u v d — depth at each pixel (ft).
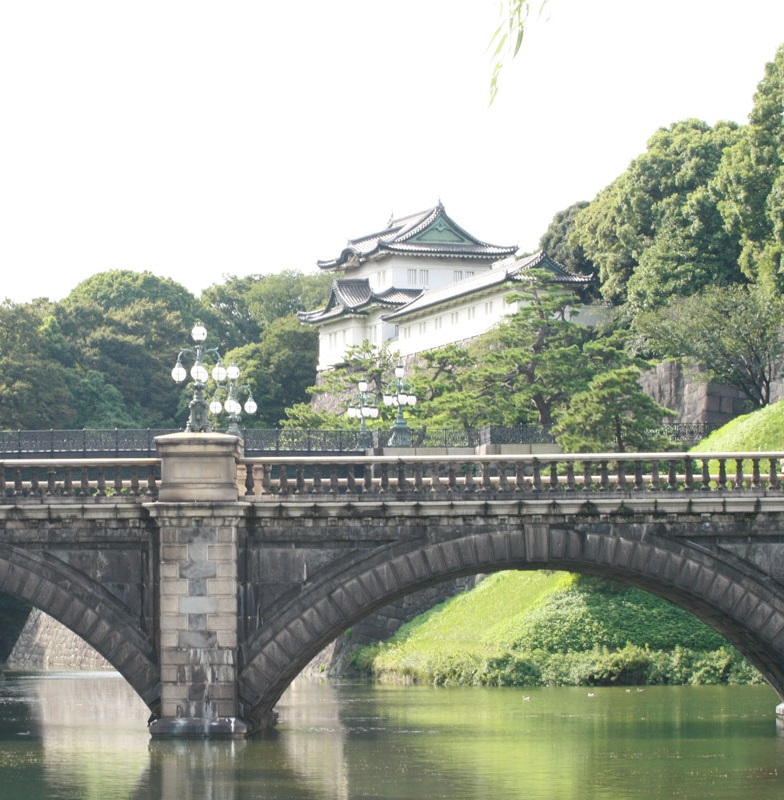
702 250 436.76
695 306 391.45
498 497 182.50
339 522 181.16
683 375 416.46
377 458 182.60
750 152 394.32
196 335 205.98
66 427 529.45
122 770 165.58
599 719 212.02
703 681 262.67
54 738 201.46
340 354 607.37
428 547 181.16
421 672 281.74
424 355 426.92
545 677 269.03
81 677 352.08
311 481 189.88
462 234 615.98
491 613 306.35
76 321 622.13
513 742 187.83
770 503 181.37
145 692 179.42
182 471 178.70
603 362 403.13
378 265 615.57
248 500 181.06
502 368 395.14
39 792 152.56
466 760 172.45
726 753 176.76
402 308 557.74
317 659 329.11
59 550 180.65
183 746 174.50
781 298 380.78
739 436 324.80
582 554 181.98
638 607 280.31
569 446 333.62
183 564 177.88
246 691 179.52
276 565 180.75
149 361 617.21
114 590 180.34
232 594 177.99
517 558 181.47
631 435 334.44
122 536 180.55
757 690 251.39
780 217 371.15
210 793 150.92
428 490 183.52
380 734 196.34
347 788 153.69
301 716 221.25
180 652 177.47
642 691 253.44
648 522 182.39
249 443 347.56
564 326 419.13
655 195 473.67
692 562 182.09
